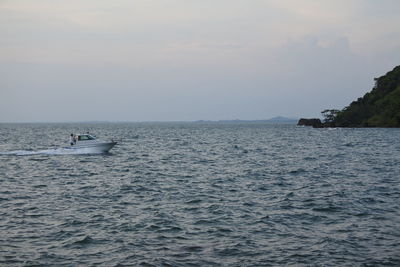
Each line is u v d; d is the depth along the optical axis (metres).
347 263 13.75
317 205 22.02
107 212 20.84
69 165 41.94
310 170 36.84
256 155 53.62
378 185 28.12
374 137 98.88
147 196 25.12
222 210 21.16
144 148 67.25
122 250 15.10
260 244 15.74
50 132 152.50
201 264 13.76
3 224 18.55
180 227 18.03
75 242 15.99
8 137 109.19
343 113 198.00
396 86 199.38
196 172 36.62
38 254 14.68
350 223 18.50
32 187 28.75
